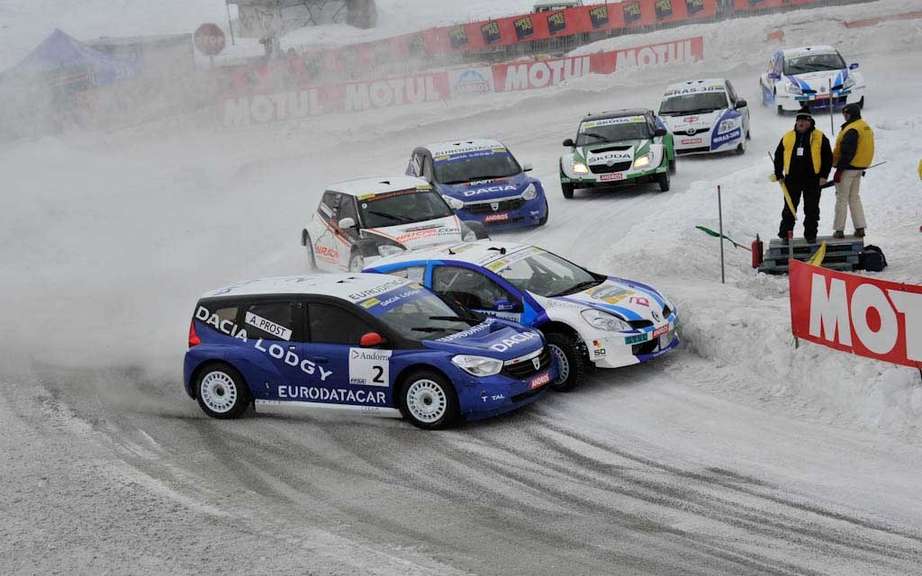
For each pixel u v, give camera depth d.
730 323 12.27
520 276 12.51
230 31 60.22
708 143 25.91
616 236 19.31
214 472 9.98
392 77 43.06
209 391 11.85
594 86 42.22
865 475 8.76
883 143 22.62
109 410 12.33
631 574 7.25
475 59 49.56
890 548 7.41
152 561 7.89
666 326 12.07
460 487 9.20
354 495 9.16
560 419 10.85
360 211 17.72
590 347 11.52
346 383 11.23
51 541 8.42
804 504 8.28
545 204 20.89
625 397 11.34
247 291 12.02
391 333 11.08
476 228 17.81
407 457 10.08
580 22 49.22
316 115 42.38
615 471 9.30
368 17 62.88
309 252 19.64
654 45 43.91
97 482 9.80
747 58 43.78
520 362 10.88
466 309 11.98
